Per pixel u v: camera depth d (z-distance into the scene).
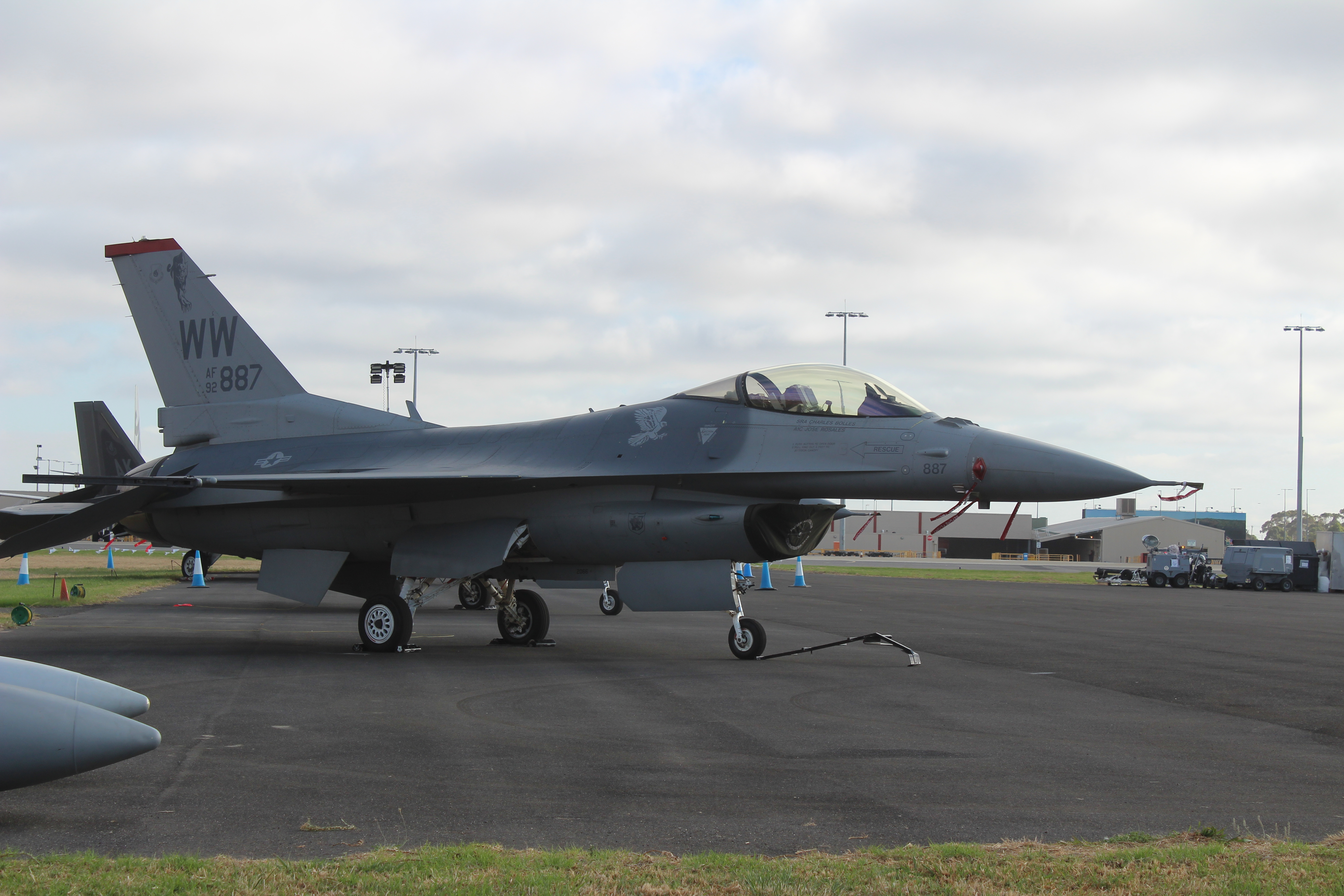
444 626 19.41
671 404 14.77
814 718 9.49
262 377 17.27
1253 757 8.06
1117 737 8.85
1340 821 6.09
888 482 13.27
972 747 8.20
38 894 4.30
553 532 14.55
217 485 13.86
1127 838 5.50
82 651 14.11
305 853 5.10
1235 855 5.12
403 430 16.47
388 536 15.56
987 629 20.16
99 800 6.11
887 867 4.86
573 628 19.22
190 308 17.70
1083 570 72.25
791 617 22.77
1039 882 4.66
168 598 25.91
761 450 13.78
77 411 28.50
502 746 7.93
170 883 4.46
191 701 9.92
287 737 8.14
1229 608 29.27
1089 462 12.77
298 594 16.00
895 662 14.22
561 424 15.41
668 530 13.91
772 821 5.88
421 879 4.55
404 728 8.62
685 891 4.46
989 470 12.87
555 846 5.31
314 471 16.05
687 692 11.01
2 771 5.49
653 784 6.74
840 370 14.38
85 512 15.38
